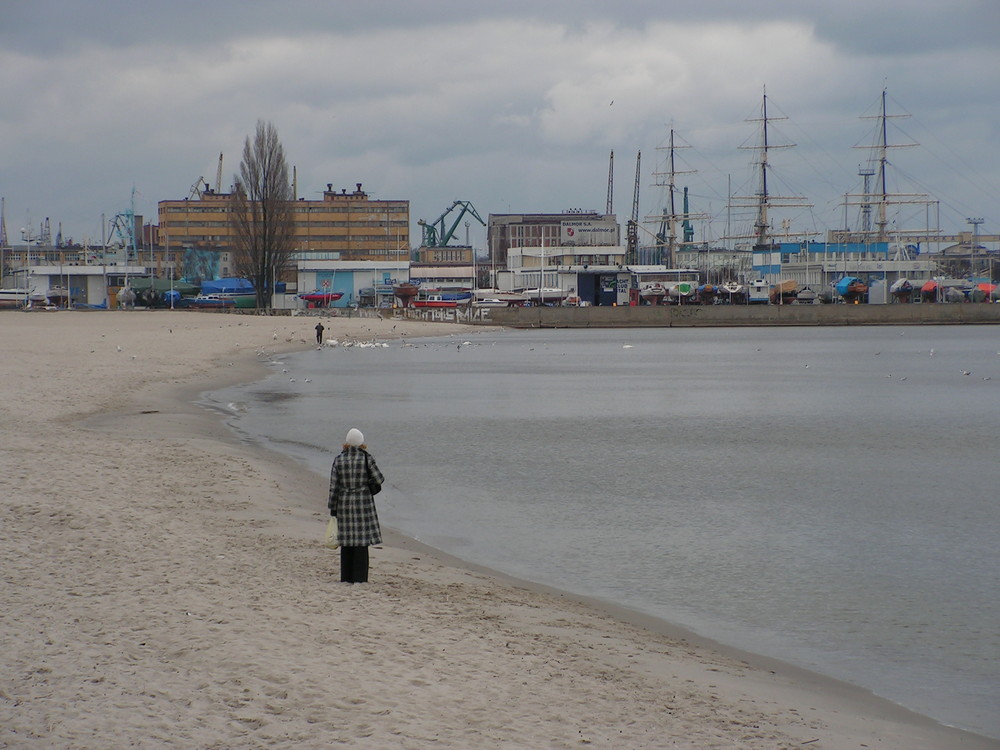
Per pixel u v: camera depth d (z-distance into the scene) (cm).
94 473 3509
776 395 8488
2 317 18888
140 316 19538
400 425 5956
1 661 1603
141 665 1609
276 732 1385
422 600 2178
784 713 1667
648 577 2712
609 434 5747
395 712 1473
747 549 3066
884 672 2019
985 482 4312
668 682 1764
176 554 2398
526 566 2789
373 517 2241
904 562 2938
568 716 1517
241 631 1808
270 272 19962
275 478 3762
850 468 4666
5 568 2172
